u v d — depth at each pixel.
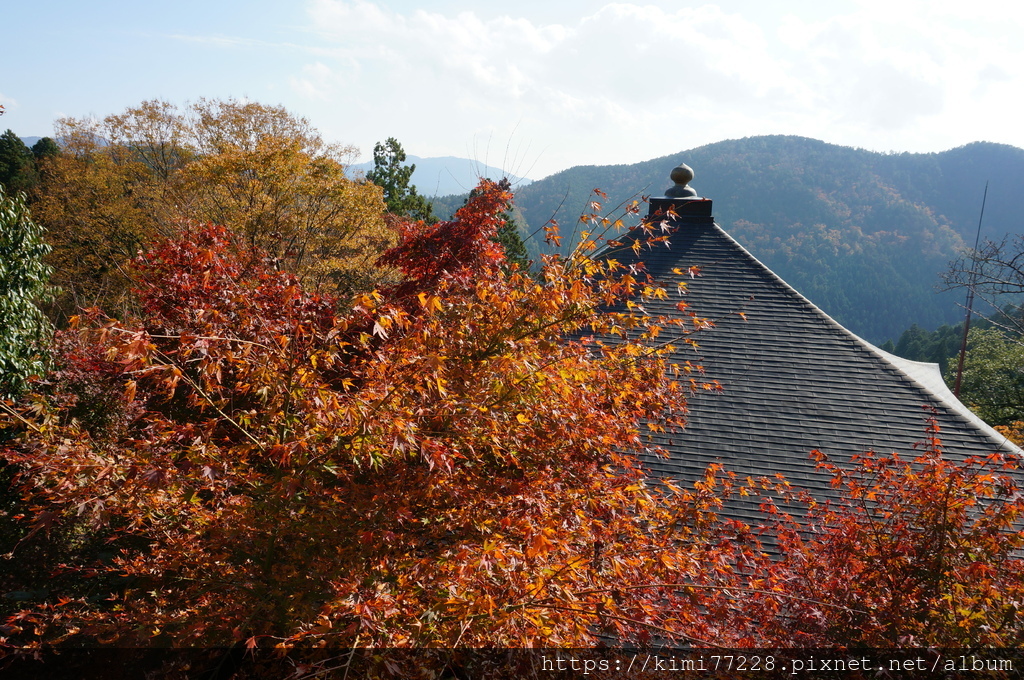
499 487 5.15
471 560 4.66
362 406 4.37
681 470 8.44
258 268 7.18
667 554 5.20
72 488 4.61
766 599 5.37
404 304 7.03
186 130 26.91
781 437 8.83
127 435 6.30
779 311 10.87
